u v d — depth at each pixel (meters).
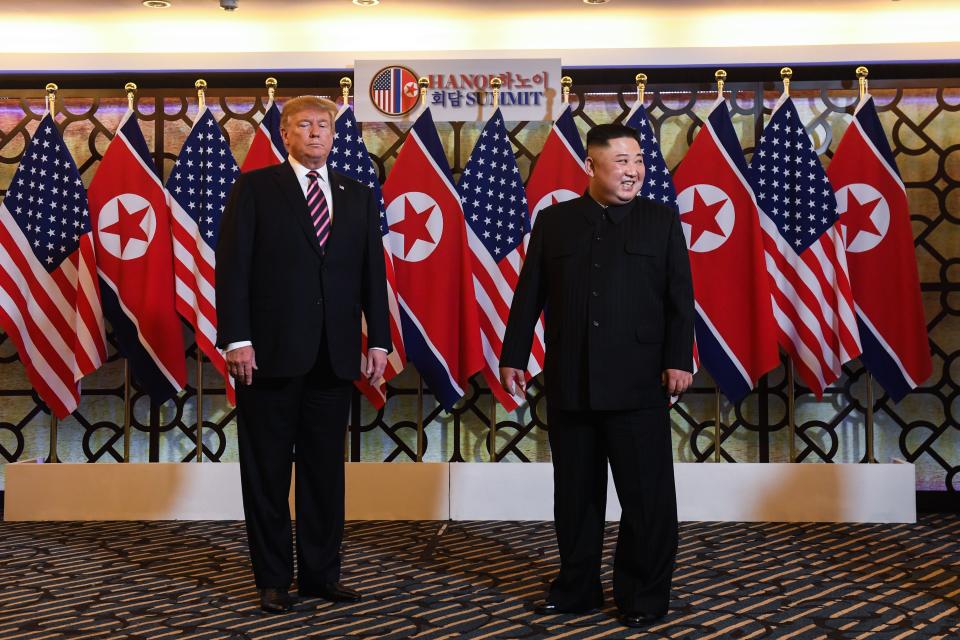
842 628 2.92
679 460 5.11
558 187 4.84
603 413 3.03
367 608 3.17
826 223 4.72
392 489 4.84
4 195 5.16
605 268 3.02
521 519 4.82
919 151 5.06
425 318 4.80
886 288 4.75
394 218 4.84
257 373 3.09
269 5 4.80
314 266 3.12
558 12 4.94
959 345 5.04
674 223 3.09
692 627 2.94
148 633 2.90
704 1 4.79
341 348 3.15
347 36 5.13
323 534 3.24
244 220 3.12
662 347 3.04
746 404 5.09
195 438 5.17
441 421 5.18
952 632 2.88
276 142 4.81
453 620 3.03
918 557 3.90
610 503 4.82
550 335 3.09
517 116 5.00
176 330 4.75
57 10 4.88
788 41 5.05
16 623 3.01
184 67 5.08
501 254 4.83
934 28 5.00
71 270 4.78
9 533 4.47
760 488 4.75
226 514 4.82
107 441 5.19
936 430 5.04
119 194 4.79
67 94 5.10
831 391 5.06
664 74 5.02
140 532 4.49
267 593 3.14
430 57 5.05
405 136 5.16
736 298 4.76
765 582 3.48
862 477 4.70
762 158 4.82
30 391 5.17
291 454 3.19
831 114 5.08
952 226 5.05
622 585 3.02
